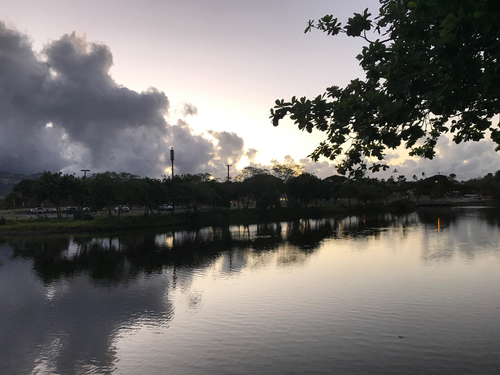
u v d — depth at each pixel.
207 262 34.38
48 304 21.84
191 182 82.12
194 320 18.09
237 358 13.69
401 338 14.98
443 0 5.03
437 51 5.85
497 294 20.67
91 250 43.12
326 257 34.81
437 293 21.11
